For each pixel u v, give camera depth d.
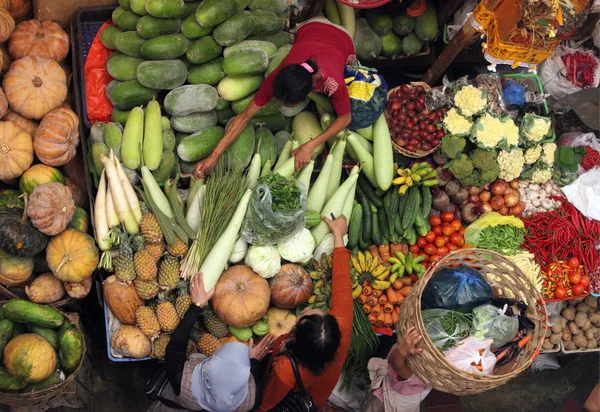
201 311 2.53
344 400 3.10
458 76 3.77
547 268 3.28
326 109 3.11
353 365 3.02
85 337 3.01
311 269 3.00
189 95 2.91
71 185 3.01
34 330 2.65
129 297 2.74
